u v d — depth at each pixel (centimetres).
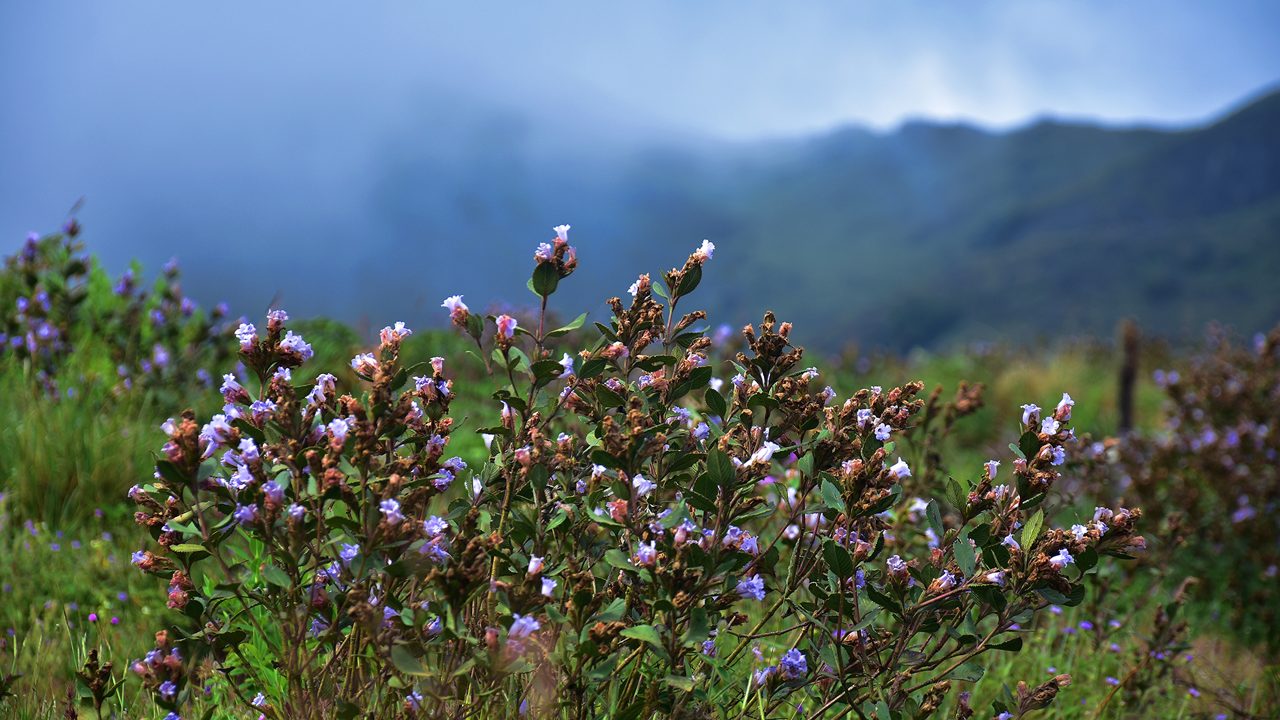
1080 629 476
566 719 260
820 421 294
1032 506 280
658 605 239
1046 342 1597
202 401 604
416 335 895
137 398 595
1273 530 693
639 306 288
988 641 272
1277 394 870
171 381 618
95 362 635
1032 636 464
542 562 245
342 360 701
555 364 267
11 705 320
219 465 261
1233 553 661
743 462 287
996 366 1374
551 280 273
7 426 542
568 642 238
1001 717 314
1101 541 280
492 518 290
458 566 226
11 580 432
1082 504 622
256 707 270
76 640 393
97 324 657
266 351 261
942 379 1251
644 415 272
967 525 294
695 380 291
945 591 268
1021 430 285
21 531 486
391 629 246
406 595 271
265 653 323
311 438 252
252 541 345
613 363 283
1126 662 470
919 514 446
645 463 289
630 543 268
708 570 244
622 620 252
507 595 234
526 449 269
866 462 270
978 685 410
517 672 243
